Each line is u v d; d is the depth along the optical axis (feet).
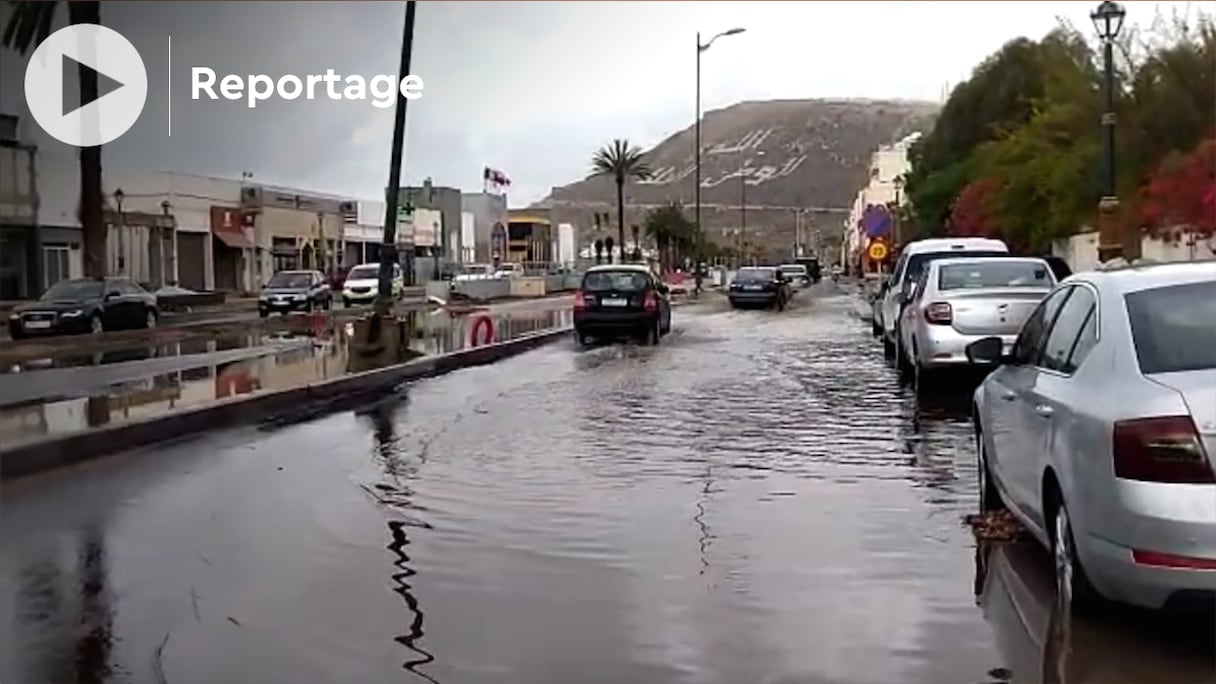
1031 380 24.39
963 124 209.26
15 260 173.88
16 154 172.86
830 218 619.26
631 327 94.32
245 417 50.49
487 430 46.11
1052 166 129.18
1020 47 203.00
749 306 160.86
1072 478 20.24
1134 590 18.92
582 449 41.19
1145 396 18.95
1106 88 91.71
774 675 18.98
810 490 33.47
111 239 193.98
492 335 94.63
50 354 87.66
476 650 20.27
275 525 29.78
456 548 27.20
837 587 23.73
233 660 19.97
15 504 32.58
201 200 221.87
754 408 51.98
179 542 28.04
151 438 44.11
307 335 105.19
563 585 24.12
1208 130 106.93
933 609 22.22
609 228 475.72
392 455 40.34
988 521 28.55
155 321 124.26
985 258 58.08
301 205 258.37
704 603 22.79
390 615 22.26
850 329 110.73
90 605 23.11
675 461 38.52
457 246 329.72
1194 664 19.10
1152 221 102.17
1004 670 19.03
